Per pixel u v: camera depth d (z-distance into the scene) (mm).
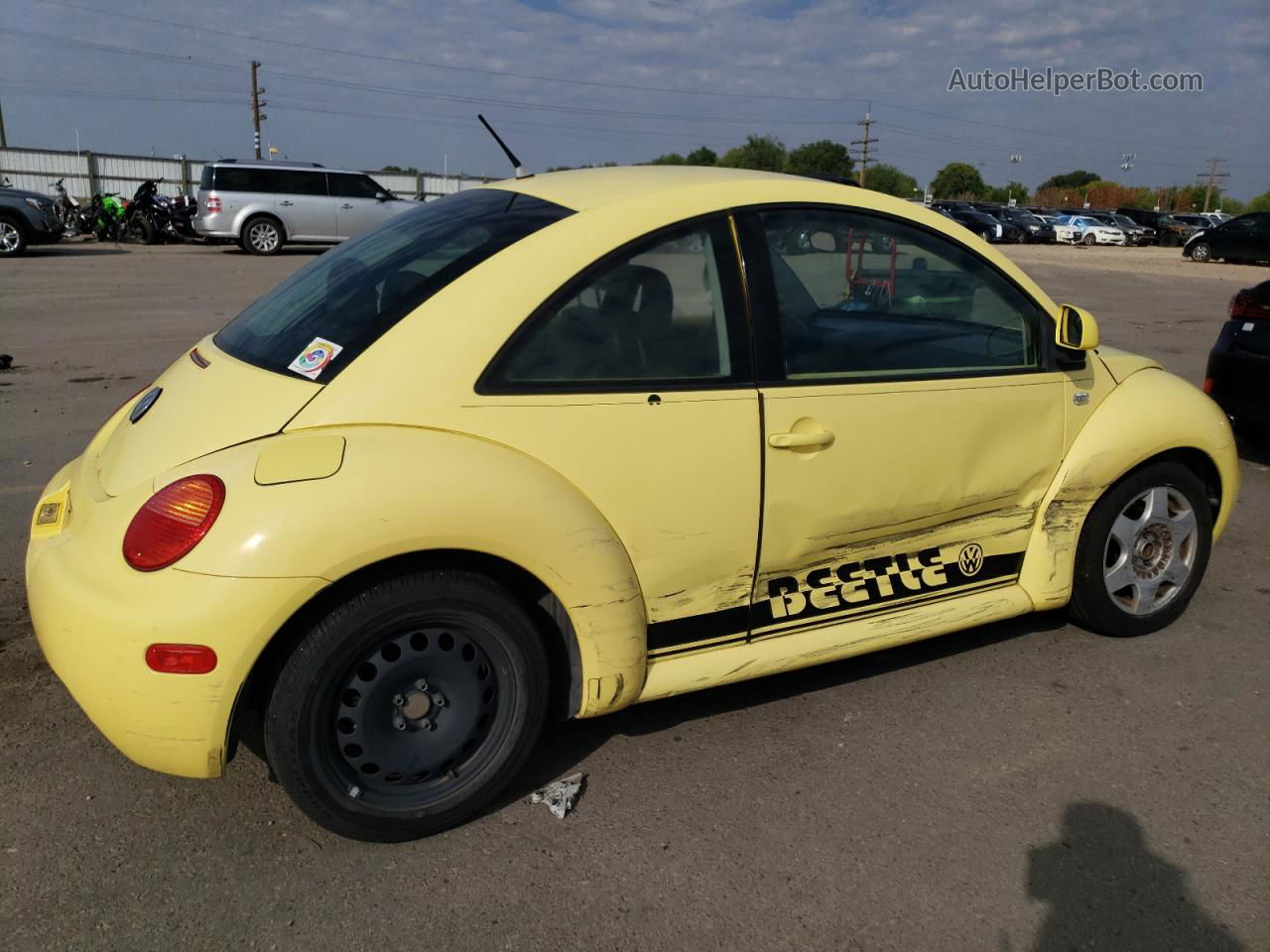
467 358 2457
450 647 2477
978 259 3254
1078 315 3209
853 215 3020
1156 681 3482
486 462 2402
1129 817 2725
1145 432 3500
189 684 2211
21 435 6277
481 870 2455
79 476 2760
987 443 3221
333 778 2396
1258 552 4797
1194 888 2457
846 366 2967
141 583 2223
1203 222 46562
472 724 2543
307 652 2287
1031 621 3969
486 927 2266
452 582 2395
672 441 2666
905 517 3113
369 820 2453
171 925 2242
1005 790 2830
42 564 2453
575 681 2695
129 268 17047
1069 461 3432
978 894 2414
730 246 2811
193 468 2328
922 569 3250
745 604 2916
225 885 2377
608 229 2668
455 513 2324
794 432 2836
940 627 3254
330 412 2375
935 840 2609
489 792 2596
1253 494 5785
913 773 2906
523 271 2564
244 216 20328
